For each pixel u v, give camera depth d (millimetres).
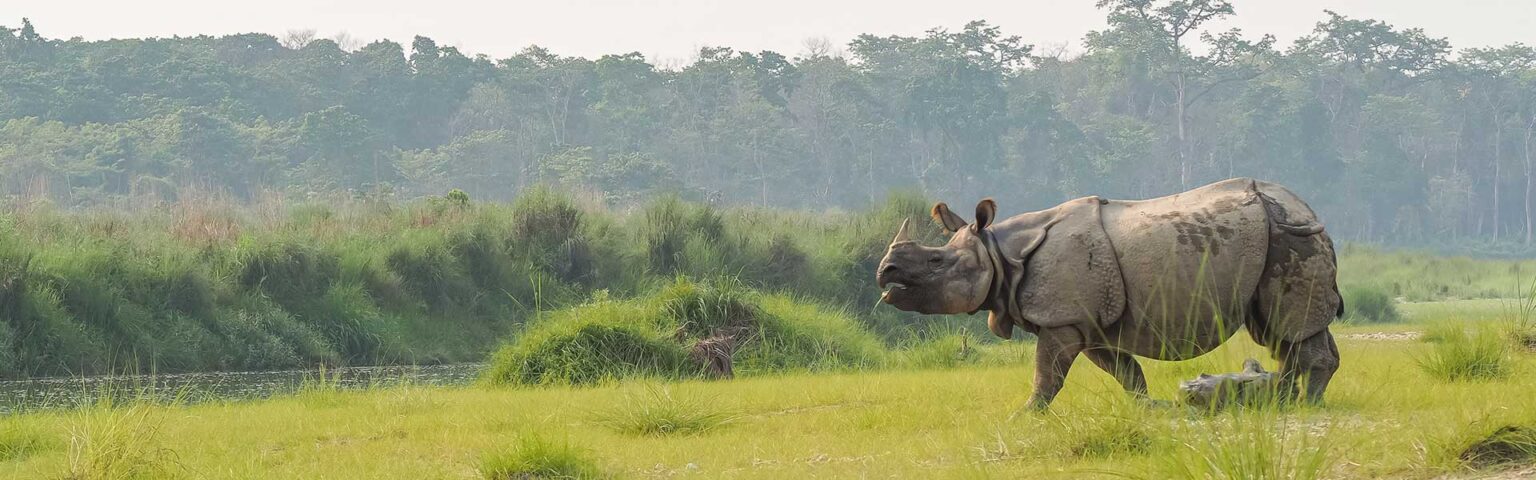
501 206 135000
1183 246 35031
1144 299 35281
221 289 101438
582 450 33469
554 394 56375
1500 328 54438
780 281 120688
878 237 125062
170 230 114625
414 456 37000
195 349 95312
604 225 126438
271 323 100625
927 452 32500
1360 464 27172
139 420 40719
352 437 42000
